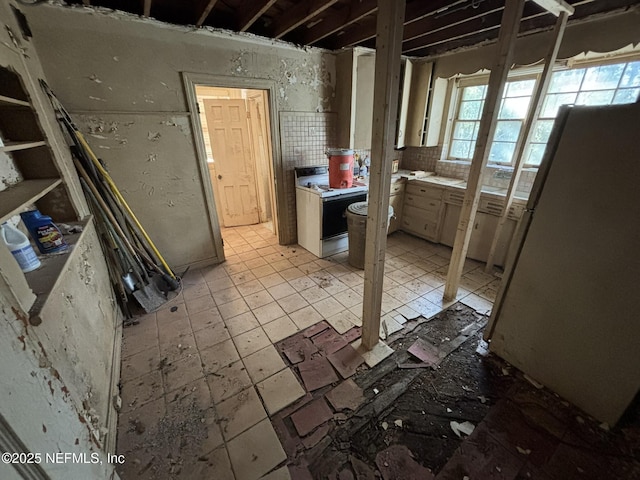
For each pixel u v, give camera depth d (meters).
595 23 2.26
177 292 2.72
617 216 1.25
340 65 3.24
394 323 2.27
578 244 1.40
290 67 3.03
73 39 2.03
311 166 3.51
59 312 1.21
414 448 1.40
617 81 2.40
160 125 2.53
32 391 0.78
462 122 3.70
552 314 1.57
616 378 1.38
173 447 1.40
